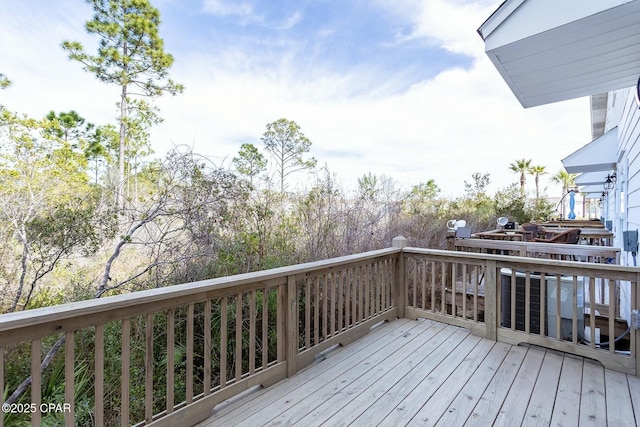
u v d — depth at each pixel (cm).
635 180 402
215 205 429
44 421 236
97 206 412
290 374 258
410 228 691
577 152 684
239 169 479
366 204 619
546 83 297
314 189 566
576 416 204
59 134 787
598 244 784
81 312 149
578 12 199
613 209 792
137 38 1234
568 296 315
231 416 208
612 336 266
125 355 171
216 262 414
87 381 283
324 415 208
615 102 645
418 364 277
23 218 407
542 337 301
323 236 528
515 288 322
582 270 279
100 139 1261
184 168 425
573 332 285
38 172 559
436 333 346
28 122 670
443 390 236
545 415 205
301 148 1006
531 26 219
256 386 242
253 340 238
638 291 254
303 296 425
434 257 378
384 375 259
